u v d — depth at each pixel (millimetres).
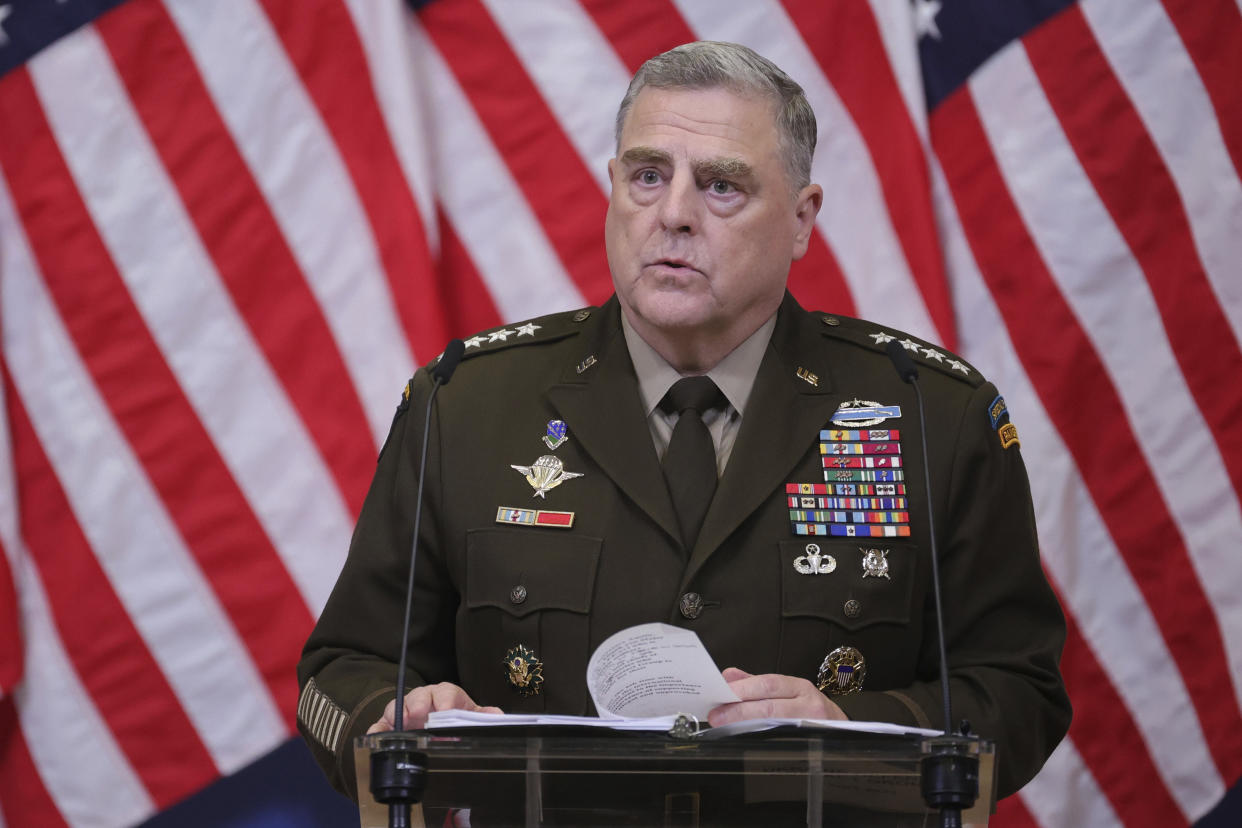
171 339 14195
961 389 8844
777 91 8586
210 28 14500
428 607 8609
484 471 8547
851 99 14945
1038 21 15227
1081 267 14898
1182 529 14727
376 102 14453
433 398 8297
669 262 8258
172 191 14305
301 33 14500
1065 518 14609
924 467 7965
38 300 14164
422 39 14938
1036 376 14828
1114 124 15094
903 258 14516
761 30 15016
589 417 8570
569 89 14945
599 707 6445
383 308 14156
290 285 14242
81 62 14375
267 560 14070
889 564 8195
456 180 14844
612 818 6230
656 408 8727
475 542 8312
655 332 8570
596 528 8234
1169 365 14867
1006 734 7793
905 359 8172
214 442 14125
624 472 8320
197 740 13969
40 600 13969
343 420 14141
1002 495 8609
